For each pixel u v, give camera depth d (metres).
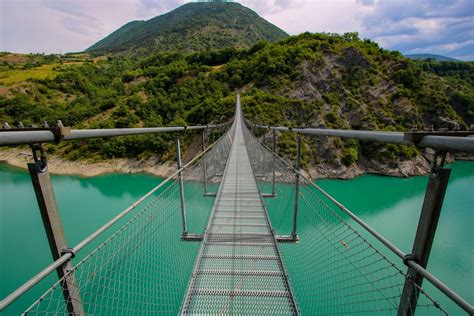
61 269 0.69
